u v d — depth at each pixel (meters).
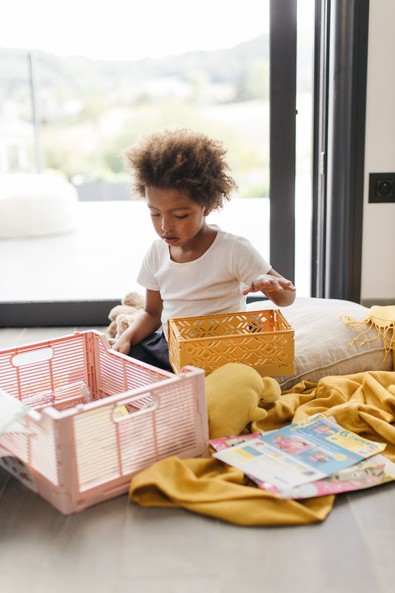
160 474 1.17
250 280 1.53
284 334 1.44
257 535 1.07
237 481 1.18
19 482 1.26
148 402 1.42
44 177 3.16
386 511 1.14
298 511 1.10
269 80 2.11
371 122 2.08
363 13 2.00
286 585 0.96
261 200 2.34
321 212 2.24
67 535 1.08
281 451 1.26
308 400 1.51
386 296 2.22
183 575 0.98
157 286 1.68
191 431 1.27
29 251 3.11
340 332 1.70
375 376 1.54
